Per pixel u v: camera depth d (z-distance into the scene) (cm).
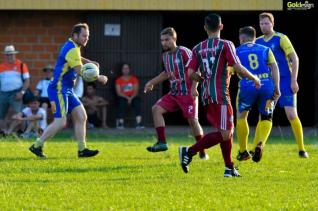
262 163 3033
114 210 1995
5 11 5509
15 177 2580
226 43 2544
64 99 3169
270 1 5331
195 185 2398
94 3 5369
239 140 3050
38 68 5522
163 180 2514
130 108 5409
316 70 5619
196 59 2586
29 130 4803
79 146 3209
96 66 3134
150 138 4603
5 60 5447
